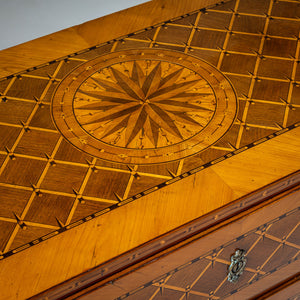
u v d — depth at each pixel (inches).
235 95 92.2
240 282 94.6
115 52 100.9
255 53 100.4
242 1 112.4
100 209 75.6
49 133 86.0
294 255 97.6
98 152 83.1
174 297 86.9
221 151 83.4
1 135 85.3
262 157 82.7
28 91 93.2
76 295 71.9
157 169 80.8
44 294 67.6
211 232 79.1
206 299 92.5
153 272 78.5
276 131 86.6
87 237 72.5
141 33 105.0
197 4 111.8
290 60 99.3
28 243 71.5
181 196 77.5
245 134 85.9
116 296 77.9
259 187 79.2
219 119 88.1
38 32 141.2
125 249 71.9
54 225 73.6
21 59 99.7
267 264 95.2
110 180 79.2
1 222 73.6
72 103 91.1
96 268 70.3
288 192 83.0
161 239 73.9
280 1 112.5
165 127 86.9
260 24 106.9
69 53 101.0
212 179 79.6
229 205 77.1
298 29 106.0
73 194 77.3
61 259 70.2
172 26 106.5
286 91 93.2
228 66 97.7
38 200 76.4
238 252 86.7
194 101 91.3
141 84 94.5
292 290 105.1
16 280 68.0
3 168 80.4
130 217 74.9
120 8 144.6
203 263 84.4
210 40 103.1
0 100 91.4
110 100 91.7
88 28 106.3
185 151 83.3
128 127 87.0
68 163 81.4
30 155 82.5
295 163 82.3
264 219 84.7
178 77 95.7
